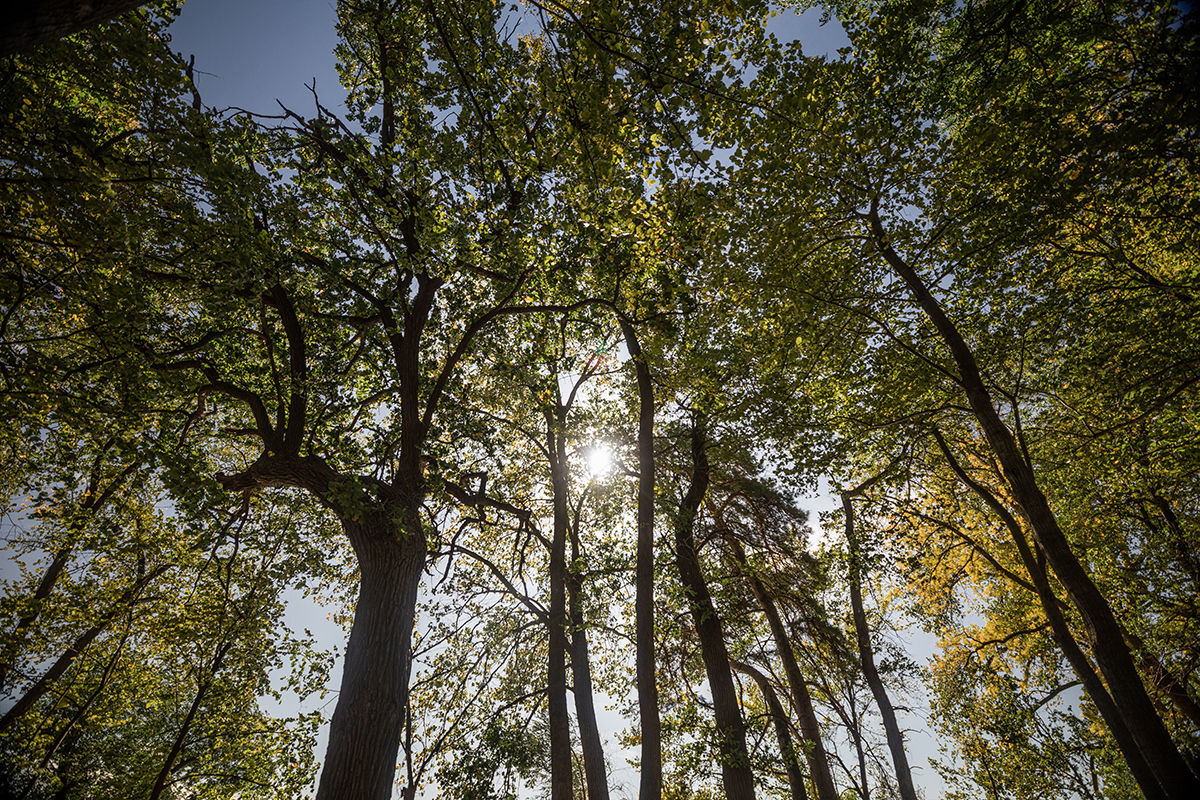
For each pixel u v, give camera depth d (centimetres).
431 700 1403
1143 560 1552
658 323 1006
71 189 702
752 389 1557
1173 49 763
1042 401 1505
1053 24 966
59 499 1084
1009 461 1166
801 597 1531
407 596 854
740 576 1523
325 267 977
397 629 815
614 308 1013
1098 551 1627
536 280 1160
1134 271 1260
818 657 1641
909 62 1095
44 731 1494
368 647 790
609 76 723
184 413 1072
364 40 1125
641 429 1080
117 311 795
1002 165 1075
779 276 1242
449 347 1275
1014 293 1316
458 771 1234
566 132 817
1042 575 1338
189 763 1670
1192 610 1418
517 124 901
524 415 1538
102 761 1878
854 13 1190
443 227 940
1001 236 1147
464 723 1366
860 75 1120
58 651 1443
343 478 882
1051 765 1727
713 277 1191
